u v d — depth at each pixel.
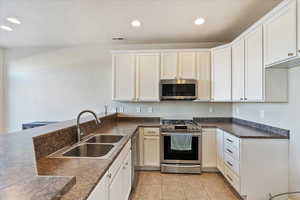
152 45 4.20
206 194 2.66
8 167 0.92
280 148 2.37
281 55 2.00
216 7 2.56
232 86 3.26
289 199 2.33
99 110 4.29
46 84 4.38
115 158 1.55
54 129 1.76
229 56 3.33
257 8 2.58
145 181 3.07
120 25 3.17
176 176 3.27
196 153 3.39
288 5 1.89
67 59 4.35
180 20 2.97
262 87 2.39
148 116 4.19
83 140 2.12
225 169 2.97
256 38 2.52
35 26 3.22
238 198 2.56
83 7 2.57
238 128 3.07
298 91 2.16
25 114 4.40
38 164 1.31
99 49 4.29
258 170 2.40
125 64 3.81
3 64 4.41
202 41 4.00
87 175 1.11
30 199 0.61
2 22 3.07
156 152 3.49
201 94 3.70
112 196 1.49
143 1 2.41
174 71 3.73
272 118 2.65
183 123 3.73
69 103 4.34
